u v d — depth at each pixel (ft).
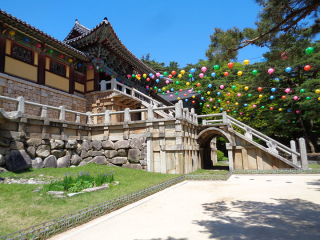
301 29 21.91
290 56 23.45
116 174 38.70
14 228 15.33
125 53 66.44
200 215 18.58
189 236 14.06
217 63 23.57
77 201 21.49
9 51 43.70
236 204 21.84
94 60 61.72
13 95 43.91
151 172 42.34
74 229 15.93
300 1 19.52
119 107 63.31
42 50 50.78
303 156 44.91
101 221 17.54
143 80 91.25
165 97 125.80
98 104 62.03
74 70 60.95
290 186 30.45
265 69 71.72
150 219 17.84
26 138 35.70
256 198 24.12
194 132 54.03
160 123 44.47
